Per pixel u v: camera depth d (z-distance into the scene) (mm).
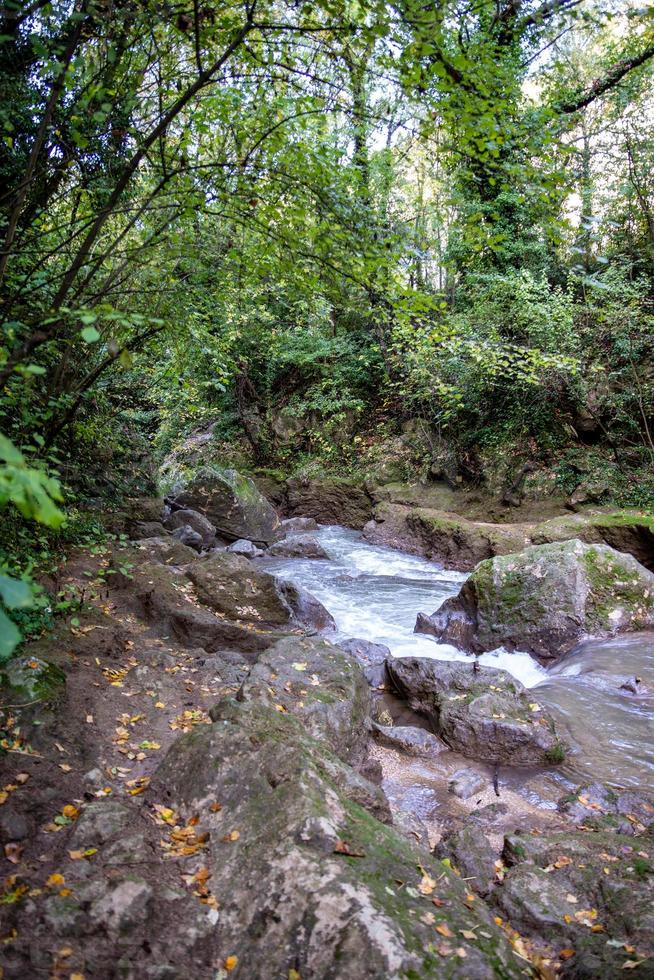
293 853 2516
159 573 6844
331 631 7695
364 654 6742
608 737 5047
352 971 2070
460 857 3355
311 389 18422
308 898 2311
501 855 3467
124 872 2500
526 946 2664
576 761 4711
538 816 4043
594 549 7742
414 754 4840
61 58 4027
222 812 2883
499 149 4004
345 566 11867
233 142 4738
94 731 3693
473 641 7461
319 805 2775
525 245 12828
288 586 7770
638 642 6941
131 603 6117
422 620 8000
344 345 17891
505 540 11055
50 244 5238
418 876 2564
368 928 2176
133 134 4590
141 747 3623
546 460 13203
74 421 6477
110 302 4965
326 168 4348
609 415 12961
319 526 15625
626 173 13961
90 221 4902
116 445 9133
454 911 2418
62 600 5520
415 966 2090
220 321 9211
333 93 4402
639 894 2865
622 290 12125
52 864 2539
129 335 5180
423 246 6402
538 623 7219
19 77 4699
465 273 14250
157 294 5059
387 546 13547
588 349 12859
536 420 13523
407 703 5727
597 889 2971
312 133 5176
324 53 4059
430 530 12711
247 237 5168
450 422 15219
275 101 4355
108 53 3758
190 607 6270
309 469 16938
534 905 2852
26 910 2227
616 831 3721
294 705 4207
